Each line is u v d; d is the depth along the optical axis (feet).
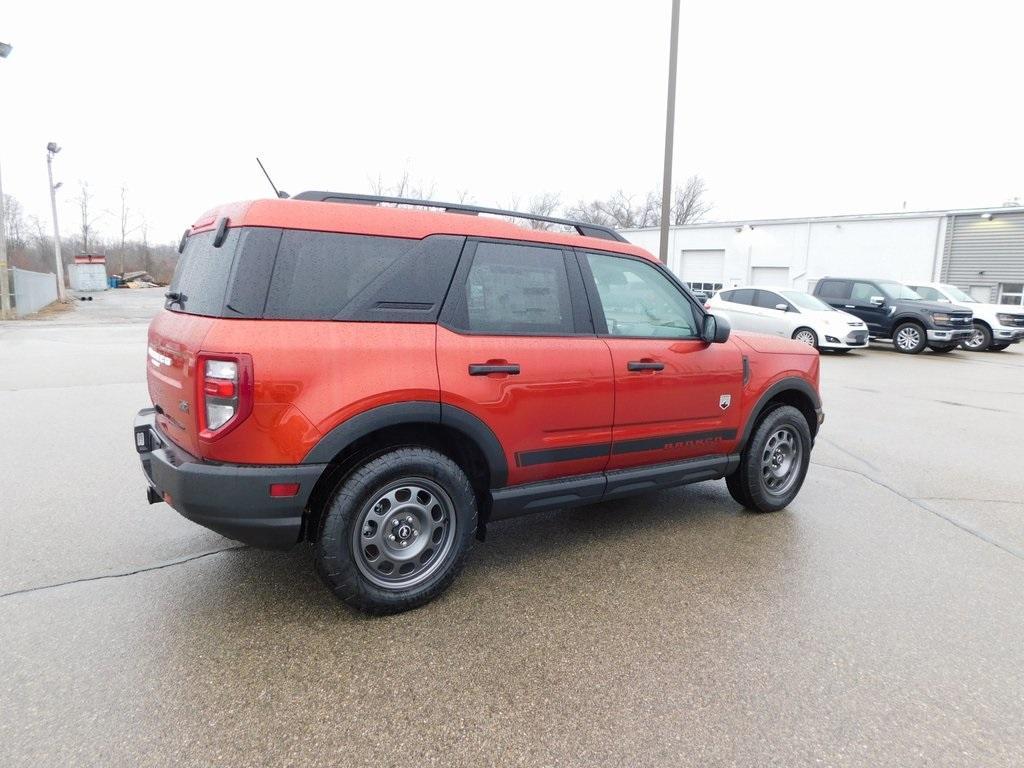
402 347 9.11
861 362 45.60
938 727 7.37
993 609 10.17
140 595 10.00
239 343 8.08
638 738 7.04
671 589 10.61
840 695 7.89
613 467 11.77
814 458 19.38
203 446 8.25
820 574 11.30
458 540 9.90
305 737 6.93
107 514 13.37
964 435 22.76
